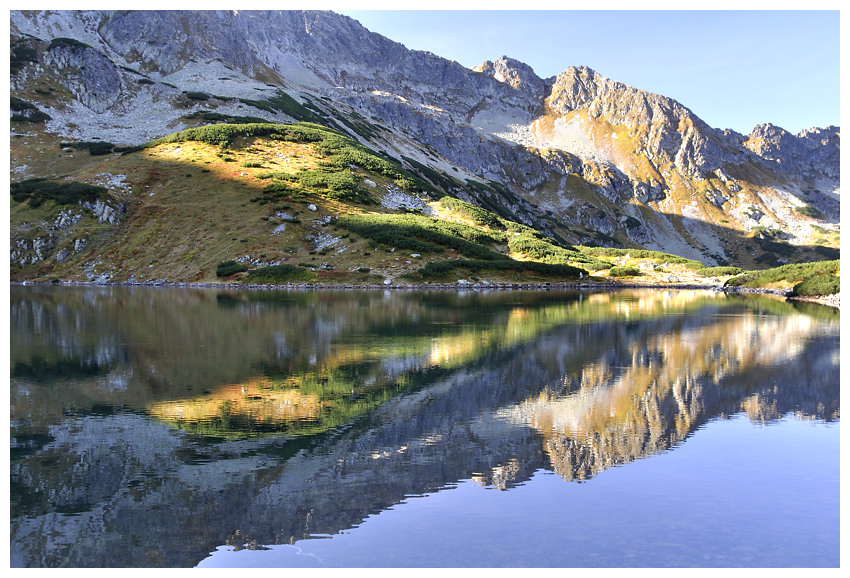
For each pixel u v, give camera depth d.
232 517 12.07
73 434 17.22
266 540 11.15
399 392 22.31
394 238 103.25
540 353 30.88
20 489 13.42
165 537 11.34
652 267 125.62
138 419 18.70
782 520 11.89
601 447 16.30
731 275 115.88
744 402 21.20
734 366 27.78
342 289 86.25
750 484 13.68
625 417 19.23
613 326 42.53
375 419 18.81
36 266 101.56
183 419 18.75
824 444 16.55
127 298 66.38
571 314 51.09
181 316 47.06
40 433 17.30
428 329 40.03
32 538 11.26
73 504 12.65
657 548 10.77
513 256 117.44
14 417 18.89
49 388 22.62
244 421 18.53
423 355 30.05
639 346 33.47
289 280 91.25
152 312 50.06
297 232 105.12
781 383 24.25
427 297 71.69
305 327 40.69
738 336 37.66
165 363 27.61
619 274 114.69
